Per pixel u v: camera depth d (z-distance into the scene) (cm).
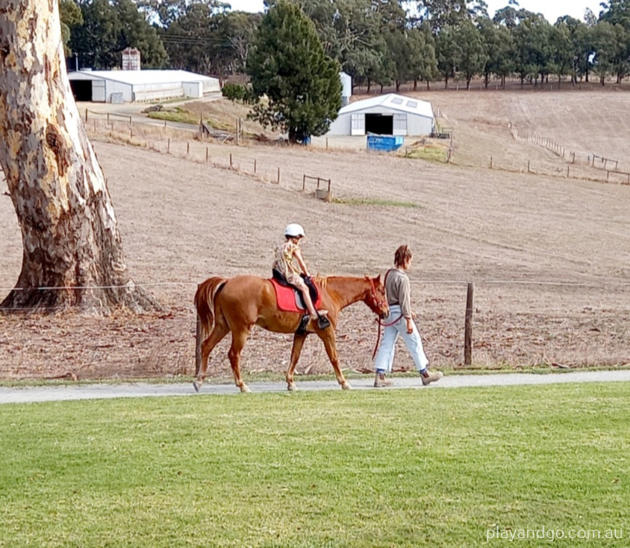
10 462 946
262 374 1627
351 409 1208
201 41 17625
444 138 9400
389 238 4147
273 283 1409
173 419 1142
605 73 17362
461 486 863
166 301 2583
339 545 740
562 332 2167
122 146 6200
